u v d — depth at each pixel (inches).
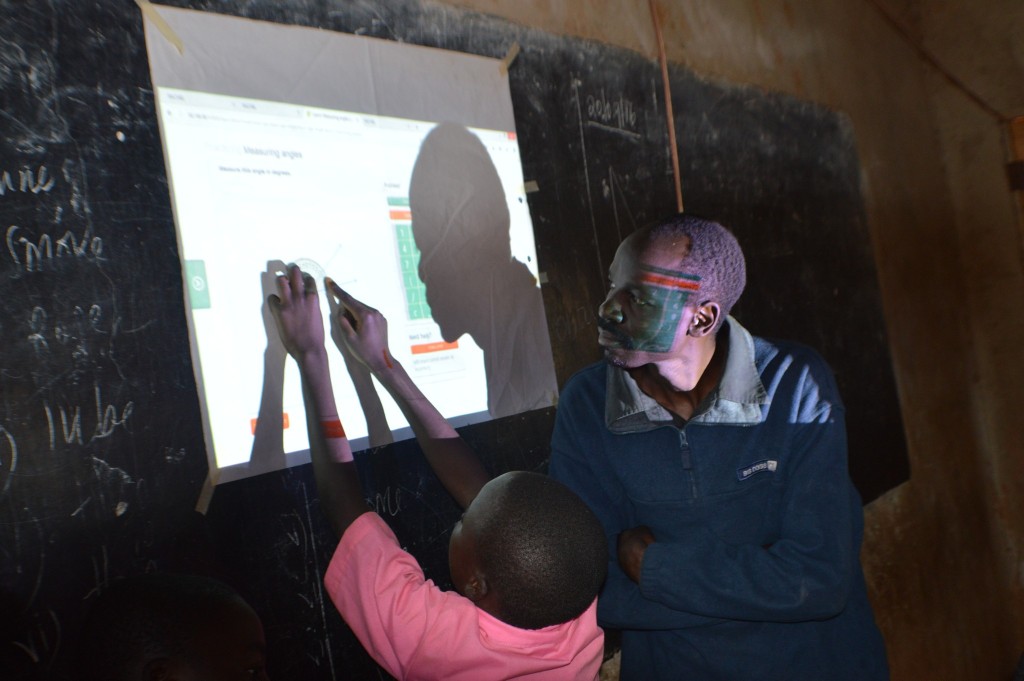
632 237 47.4
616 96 72.6
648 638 51.3
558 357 62.6
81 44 37.2
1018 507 139.9
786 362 47.8
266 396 42.1
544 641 37.1
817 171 103.8
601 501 50.0
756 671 46.4
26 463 34.0
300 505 43.3
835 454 45.1
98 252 37.0
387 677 47.1
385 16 51.5
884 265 117.0
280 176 44.0
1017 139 133.5
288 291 43.3
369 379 47.1
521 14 63.4
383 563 37.9
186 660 32.2
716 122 86.7
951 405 131.0
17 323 34.2
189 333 39.4
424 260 51.6
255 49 43.8
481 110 57.6
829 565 42.7
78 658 33.4
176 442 38.7
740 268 46.9
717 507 47.0
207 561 39.3
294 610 42.7
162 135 39.5
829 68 110.8
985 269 139.0
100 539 35.9
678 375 47.5
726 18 91.0
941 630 118.3
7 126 34.6
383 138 49.8
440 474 50.8
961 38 136.4
